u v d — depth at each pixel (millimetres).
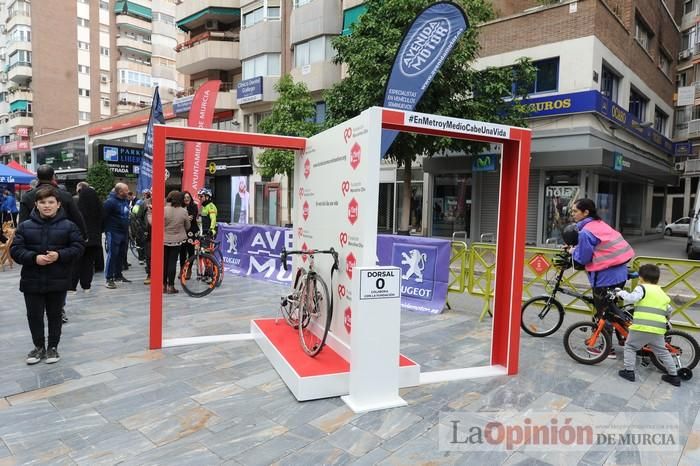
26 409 3471
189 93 28594
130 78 49906
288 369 3928
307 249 5176
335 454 2914
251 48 24594
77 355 4645
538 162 13984
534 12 14781
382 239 7523
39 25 44250
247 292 8039
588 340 4691
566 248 5465
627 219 19328
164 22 52344
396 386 3703
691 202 32562
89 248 7438
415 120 3805
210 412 3457
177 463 2787
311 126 16516
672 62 25469
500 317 4508
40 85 44406
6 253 10016
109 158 17516
